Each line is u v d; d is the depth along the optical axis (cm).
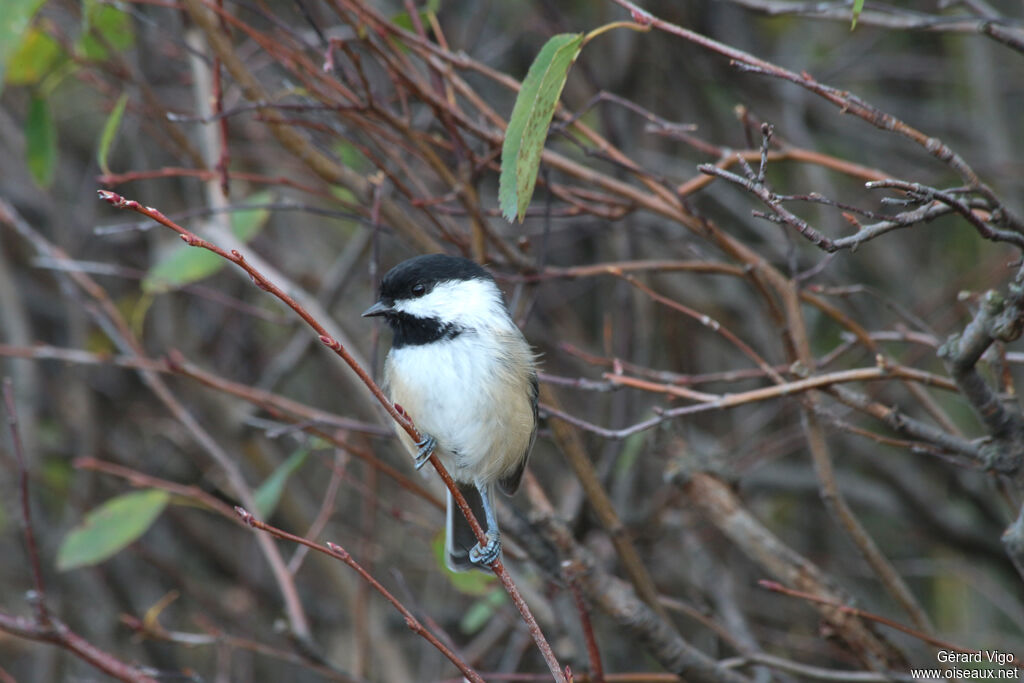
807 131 1038
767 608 958
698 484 641
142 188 938
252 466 919
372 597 909
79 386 979
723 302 1016
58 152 1050
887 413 520
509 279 629
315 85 682
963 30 654
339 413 1002
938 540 959
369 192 639
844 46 1110
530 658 860
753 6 640
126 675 552
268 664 969
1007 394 515
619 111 897
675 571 933
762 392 524
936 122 1069
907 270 1048
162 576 1007
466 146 621
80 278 783
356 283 1009
